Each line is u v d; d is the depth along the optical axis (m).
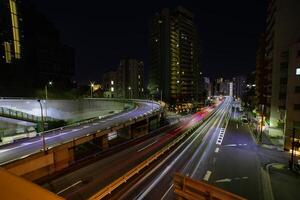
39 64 121.31
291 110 38.16
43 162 25.42
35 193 3.37
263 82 64.88
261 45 69.62
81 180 24.69
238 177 26.69
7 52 106.44
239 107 133.50
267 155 35.97
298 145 34.72
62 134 36.91
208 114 98.50
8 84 97.75
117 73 163.12
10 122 49.62
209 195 7.64
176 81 132.62
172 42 128.25
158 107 73.62
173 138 48.38
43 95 107.62
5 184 3.51
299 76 37.09
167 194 21.02
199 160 32.66
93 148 39.28
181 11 131.88
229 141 45.81
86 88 158.75
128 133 49.03
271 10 55.41
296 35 45.19
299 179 26.34
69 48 146.12
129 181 23.88
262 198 21.72
